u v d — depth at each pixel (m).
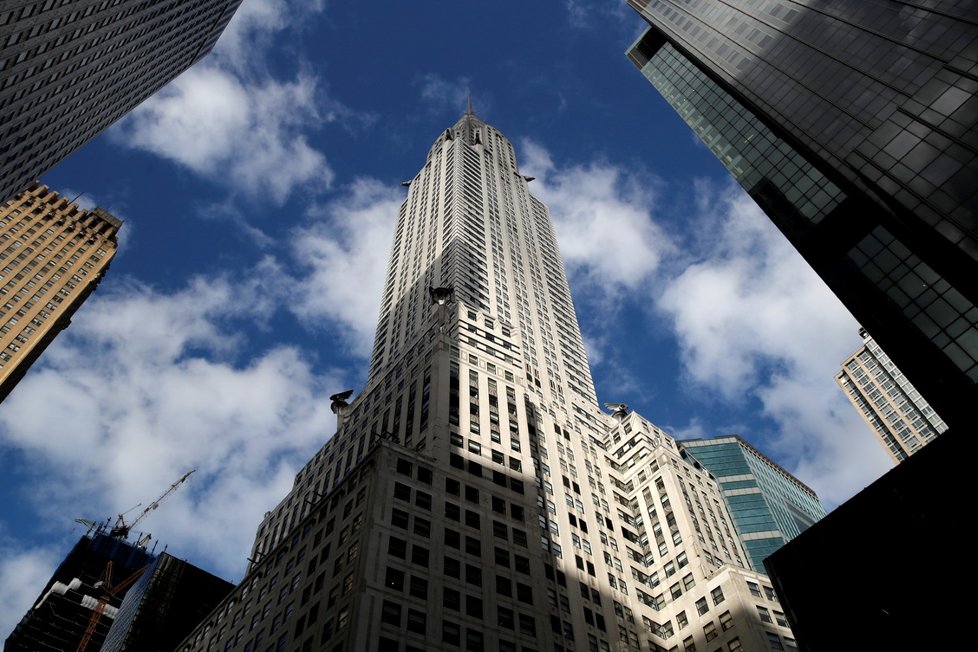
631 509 112.19
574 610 79.38
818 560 68.12
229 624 83.12
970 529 57.09
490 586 72.19
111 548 191.50
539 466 96.44
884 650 58.81
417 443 88.06
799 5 109.81
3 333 145.12
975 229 67.31
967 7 80.81
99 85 116.06
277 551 85.06
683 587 96.62
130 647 138.00
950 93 76.69
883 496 65.00
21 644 162.25
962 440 60.72
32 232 169.88
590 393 136.88
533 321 143.00
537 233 185.25
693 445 165.62
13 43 82.81
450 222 157.25
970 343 69.19
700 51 130.62
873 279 83.56
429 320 121.00
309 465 119.44
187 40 152.62
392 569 66.75
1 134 91.12
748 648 84.56
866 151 83.06
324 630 63.84
